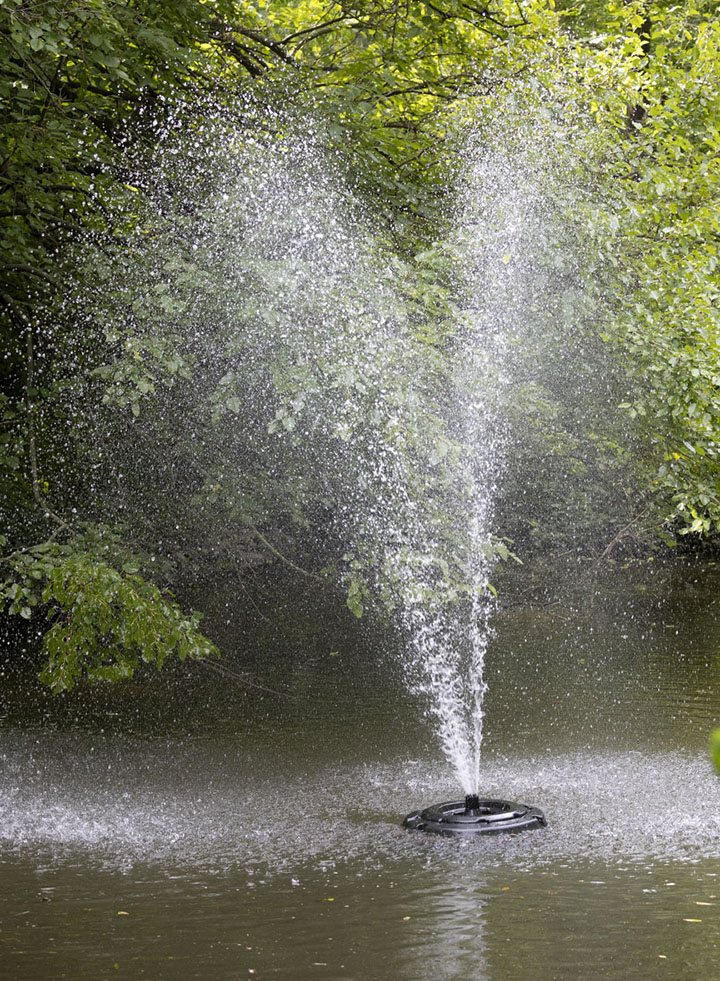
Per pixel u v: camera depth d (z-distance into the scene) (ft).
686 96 44.60
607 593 72.23
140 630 32.94
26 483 40.37
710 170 42.55
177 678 48.80
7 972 17.74
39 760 33.81
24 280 39.73
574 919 19.81
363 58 42.04
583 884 21.84
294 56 44.11
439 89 44.37
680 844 24.47
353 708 42.16
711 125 43.50
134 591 33.30
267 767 32.76
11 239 36.40
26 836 25.82
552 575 69.21
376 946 18.67
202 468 40.34
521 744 35.45
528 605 68.85
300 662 52.90
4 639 53.78
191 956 18.31
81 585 32.68
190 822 26.99
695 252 40.52
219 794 29.66
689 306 39.19
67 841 25.38
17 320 40.55
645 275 39.58
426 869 22.99
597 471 56.85
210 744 36.09
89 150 36.73
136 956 18.35
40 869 23.36
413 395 31.35
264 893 21.61
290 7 45.34
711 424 39.17
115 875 22.89
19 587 32.63
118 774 32.01
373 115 42.01
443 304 33.81
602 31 49.75
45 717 40.75
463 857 23.79
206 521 43.32
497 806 27.35
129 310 34.60
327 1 44.04
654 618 66.59
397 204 40.40
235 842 25.22
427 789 29.94
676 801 28.17
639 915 19.94
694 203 43.21
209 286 32.45
